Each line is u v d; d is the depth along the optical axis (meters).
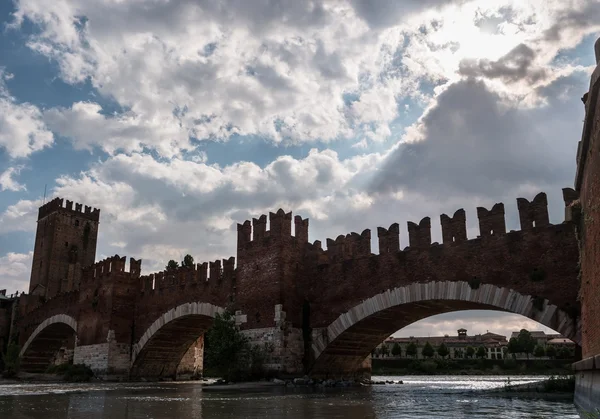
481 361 152.00
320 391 42.19
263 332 50.66
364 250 49.78
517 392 41.34
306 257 53.72
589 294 26.88
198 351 79.25
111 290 70.31
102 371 68.25
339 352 52.28
